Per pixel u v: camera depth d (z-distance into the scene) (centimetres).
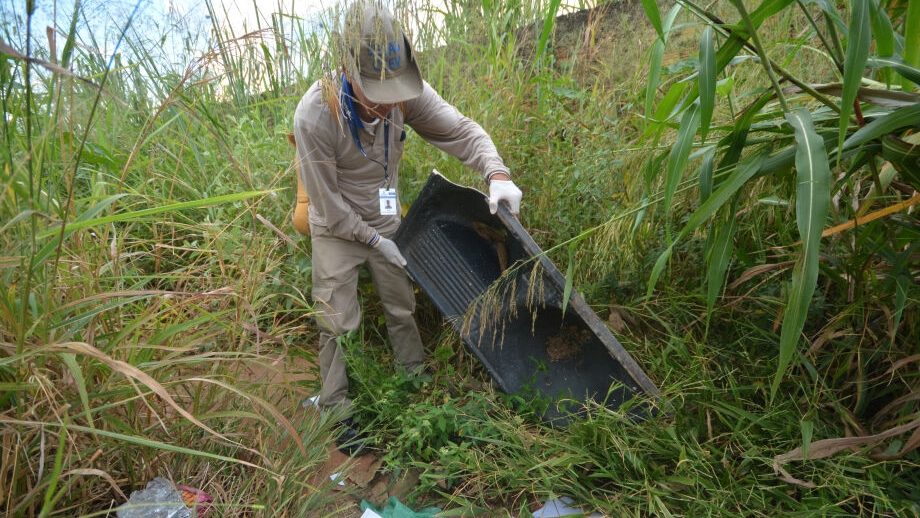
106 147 311
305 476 224
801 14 307
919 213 213
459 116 275
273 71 413
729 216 190
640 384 231
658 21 170
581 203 308
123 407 192
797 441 212
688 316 277
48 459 175
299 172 257
